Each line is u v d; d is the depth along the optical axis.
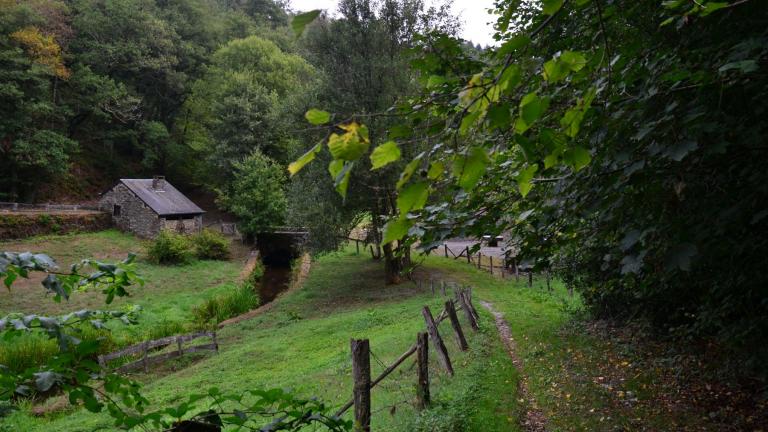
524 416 6.68
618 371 7.97
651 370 7.77
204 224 47.22
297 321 19.25
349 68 20.22
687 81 3.00
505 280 22.91
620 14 3.41
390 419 6.47
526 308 15.45
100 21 48.41
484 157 1.29
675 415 6.16
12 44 38.50
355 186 19.08
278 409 1.96
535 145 1.88
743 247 3.25
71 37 46.28
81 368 1.92
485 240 3.83
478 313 13.99
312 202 22.28
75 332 2.14
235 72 50.56
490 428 5.89
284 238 38.38
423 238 3.23
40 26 42.69
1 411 1.89
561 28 3.17
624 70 2.97
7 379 1.87
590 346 9.66
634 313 9.62
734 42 3.02
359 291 23.36
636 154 2.84
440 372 8.34
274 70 52.84
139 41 51.06
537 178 3.30
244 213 37.16
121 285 2.40
